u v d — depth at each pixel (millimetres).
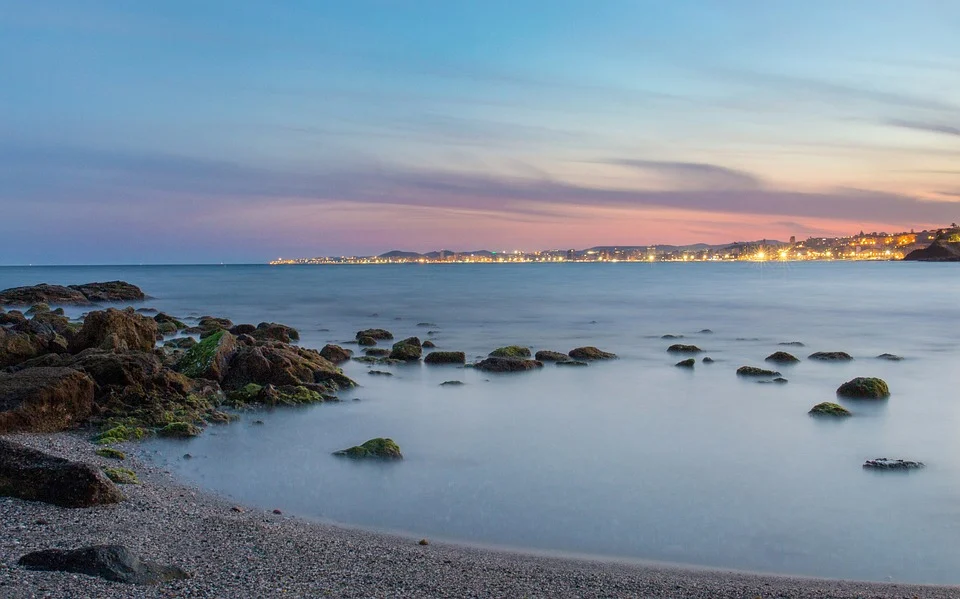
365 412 27438
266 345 34969
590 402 29609
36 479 15156
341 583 11812
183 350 41156
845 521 16438
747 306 84812
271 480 18938
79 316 74500
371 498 17641
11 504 14695
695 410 28125
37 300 84812
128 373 26500
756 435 24250
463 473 19828
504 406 28750
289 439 23312
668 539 15242
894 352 45719
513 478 19406
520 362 37594
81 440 21906
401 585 11938
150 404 25516
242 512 16125
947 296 101750
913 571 13789
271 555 13109
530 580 12594
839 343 50281
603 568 13508
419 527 15688
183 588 10922
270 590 11156
